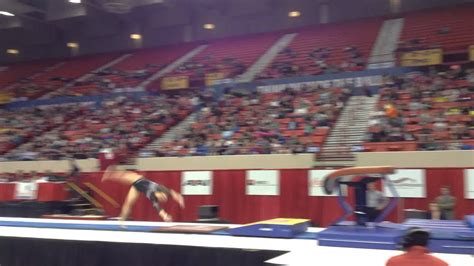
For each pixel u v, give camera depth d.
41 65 38.28
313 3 31.59
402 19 28.78
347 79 22.28
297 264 4.05
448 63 21.25
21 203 15.80
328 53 27.02
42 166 20.23
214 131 19.75
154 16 34.56
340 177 5.49
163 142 20.38
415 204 11.37
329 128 18.00
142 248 5.40
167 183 14.47
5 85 35.47
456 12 27.34
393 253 4.35
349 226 5.28
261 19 33.19
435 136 15.28
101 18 34.03
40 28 35.78
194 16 34.75
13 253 6.18
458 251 4.31
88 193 15.66
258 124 19.38
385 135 15.93
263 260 4.75
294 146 16.39
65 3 32.16
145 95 27.06
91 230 6.88
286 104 20.45
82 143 21.77
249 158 16.25
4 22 34.03
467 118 16.09
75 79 33.62
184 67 30.61
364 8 30.31
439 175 11.20
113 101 26.56
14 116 27.91
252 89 24.00
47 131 25.02
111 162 18.44
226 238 5.64
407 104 18.03
